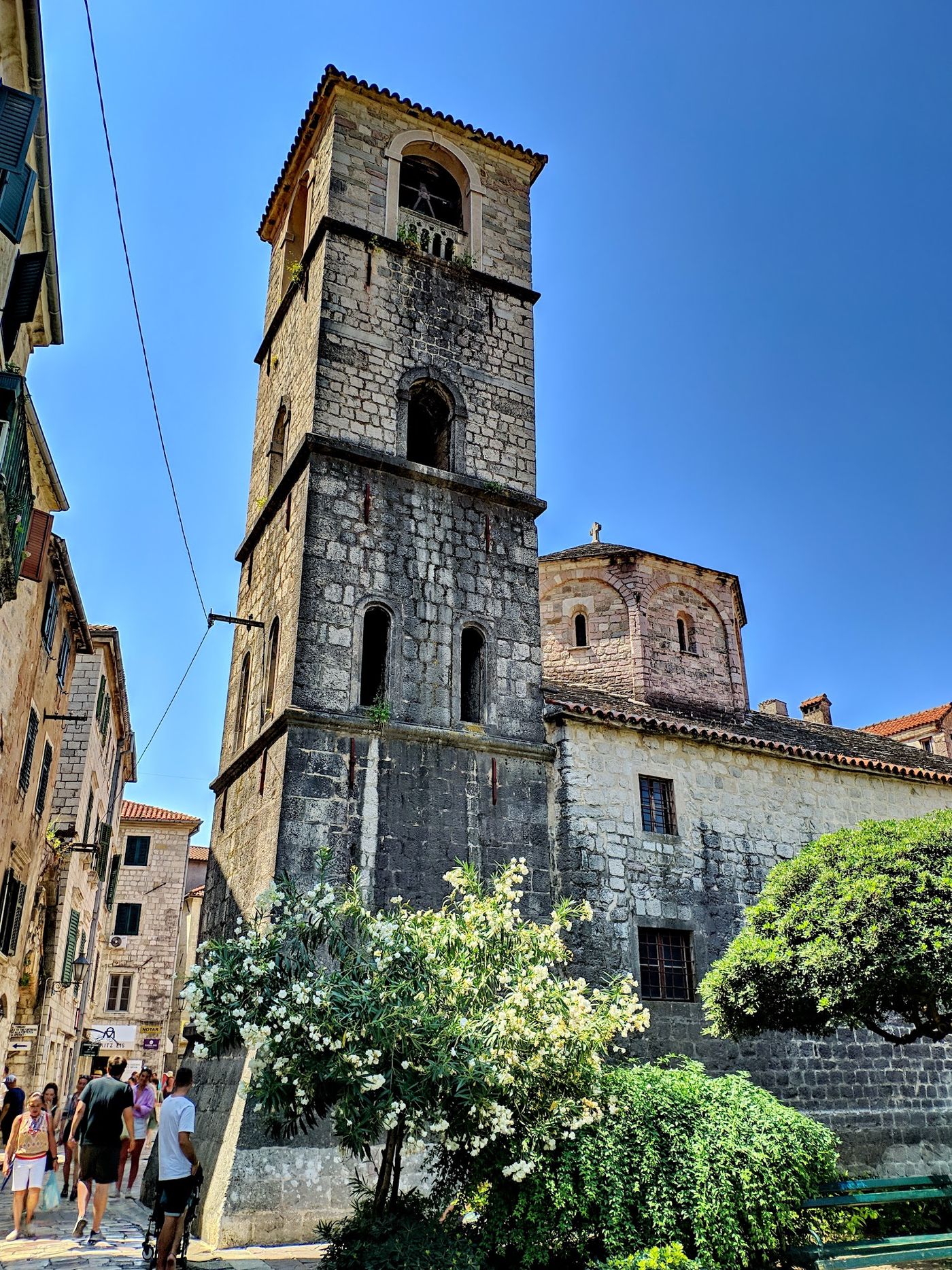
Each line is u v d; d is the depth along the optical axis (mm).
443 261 21625
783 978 13516
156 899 47719
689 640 27547
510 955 11695
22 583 19984
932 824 13664
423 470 19219
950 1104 20141
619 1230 9914
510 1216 10047
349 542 18047
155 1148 16156
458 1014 10617
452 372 20797
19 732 21156
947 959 12023
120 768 42844
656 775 19562
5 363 13953
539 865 17469
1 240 13047
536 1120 10406
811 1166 11023
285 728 16203
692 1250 9984
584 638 27141
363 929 11195
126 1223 13875
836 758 21891
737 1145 10328
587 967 17219
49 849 27016
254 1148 13148
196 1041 11305
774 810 20859
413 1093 9781
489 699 18406
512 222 23359
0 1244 11883
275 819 15719
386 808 16375
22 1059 25859
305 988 9945
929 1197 11750
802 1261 10648
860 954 12391
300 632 16938
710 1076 17641
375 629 18641
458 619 18656
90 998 38625
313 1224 12914
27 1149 12742
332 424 18875
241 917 16469
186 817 49719
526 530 20188
